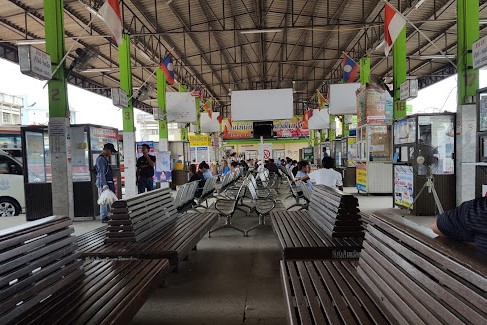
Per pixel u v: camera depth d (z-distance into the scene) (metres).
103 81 22.98
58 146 8.27
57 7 8.20
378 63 22.03
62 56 8.28
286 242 3.79
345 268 2.92
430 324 1.60
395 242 2.16
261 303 3.54
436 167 8.34
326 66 25.08
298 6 15.19
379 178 13.04
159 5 13.20
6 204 10.20
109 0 7.19
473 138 8.04
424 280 1.74
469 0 8.09
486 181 6.47
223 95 34.47
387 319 1.93
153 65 18.08
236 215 8.90
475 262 1.45
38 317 2.08
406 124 8.90
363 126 13.40
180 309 3.44
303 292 2.47
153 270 3.02
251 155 39.09
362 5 13.48
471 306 1.38
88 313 2.15
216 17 15.44
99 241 4.11
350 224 3.95
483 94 6.56
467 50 8.08
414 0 12.54
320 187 5.19
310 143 35.66
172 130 45.72
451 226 1.96
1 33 13.25
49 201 9.01
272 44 20.53
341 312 2.07
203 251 5.50
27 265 2.23
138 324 3.15
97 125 9.21
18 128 11.55
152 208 4.77
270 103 16.06
